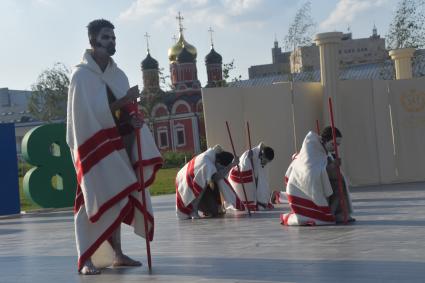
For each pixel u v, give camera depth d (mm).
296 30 38969
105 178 6176
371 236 7871
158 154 6484
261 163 13500
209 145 16672
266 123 17125
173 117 68750
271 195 14828
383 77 37219
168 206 16625
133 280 5727
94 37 6414
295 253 6785
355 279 5152
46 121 73375
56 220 15328
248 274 5664
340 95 17891
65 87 73500
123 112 6500
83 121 6211
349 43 85125
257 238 8461
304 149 9633
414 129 18406
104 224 6234
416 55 34375
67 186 18609
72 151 6398
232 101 16859
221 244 8094
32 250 9117
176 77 70812
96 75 6332
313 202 9492
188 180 12484
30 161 18219
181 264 6496
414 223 9023
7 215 17500
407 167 18391
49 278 6180
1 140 17406
